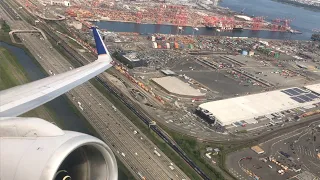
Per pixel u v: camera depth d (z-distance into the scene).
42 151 14.51
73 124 76.31
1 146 15.55
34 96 32.91
